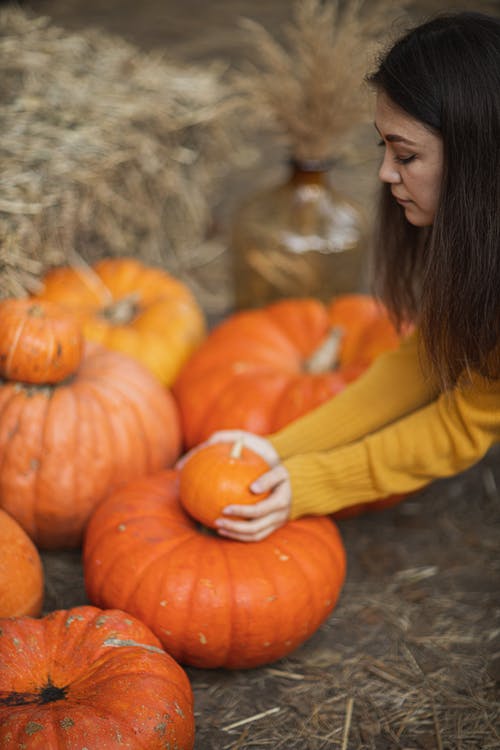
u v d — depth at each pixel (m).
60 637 1.80
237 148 4.02
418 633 2.30
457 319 1.79
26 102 3.11
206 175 3.86
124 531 2.11
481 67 1.63
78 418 2.35
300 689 2.11
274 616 2.00
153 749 1.61
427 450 2.05
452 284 1.76
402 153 1.75
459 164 1.67
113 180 3.16
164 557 2.04
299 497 2.10
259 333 2.85
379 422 2.25
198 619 1.98
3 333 2.31
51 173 2.86
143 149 3.25
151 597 1.99
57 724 1.57
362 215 3.30
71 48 3.50
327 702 2.08
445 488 2.87
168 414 2.58
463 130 1.65
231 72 5.98
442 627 2.32
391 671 2.18
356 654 2.22
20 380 2.34
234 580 1.99
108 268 3.09
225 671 2.15
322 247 3.19
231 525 2.03
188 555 2.04
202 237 4.12
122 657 1.75
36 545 2.45
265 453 2.22
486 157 1.66
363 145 4.99
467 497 2.84
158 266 3.63
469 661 2.21
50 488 2.31
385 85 1.71
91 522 2.21
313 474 2.11
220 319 3.74
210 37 6.67
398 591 2.45
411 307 2.25
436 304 1.80
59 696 1.68
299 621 2.05
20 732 1.55
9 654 1.73
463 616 2.37
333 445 2.25
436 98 1.65
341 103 3.06
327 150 3.17
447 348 1.86
